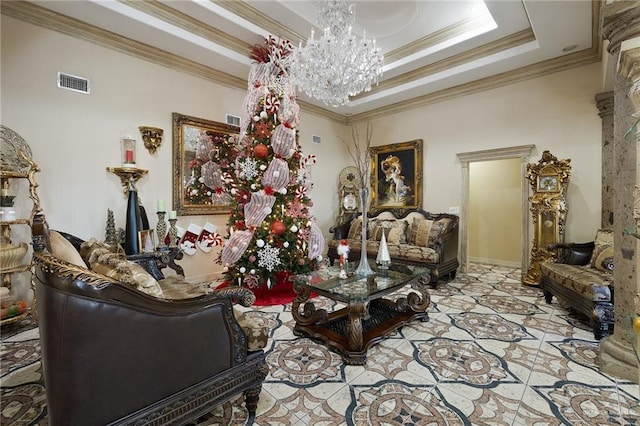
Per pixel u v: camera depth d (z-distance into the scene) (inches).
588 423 63.6
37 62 124.8
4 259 107.4
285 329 113.8
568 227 165.9
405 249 181.6
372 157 251.1
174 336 55.6
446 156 213.2
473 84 197.2
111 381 48.6
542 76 173.5
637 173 61.9
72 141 133.7
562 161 159.9
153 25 137.0
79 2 120.0
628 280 78.7
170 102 165.0
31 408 69.1
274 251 148.0
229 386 63.6
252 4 142.8
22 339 104.4
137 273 58.1
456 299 147.8
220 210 184.2
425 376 82.0
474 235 257.8
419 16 151.6
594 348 96.2
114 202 145.9
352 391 75.6
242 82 194.7
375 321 114.5
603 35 79.4
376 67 138.2
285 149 151.6
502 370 84.3
